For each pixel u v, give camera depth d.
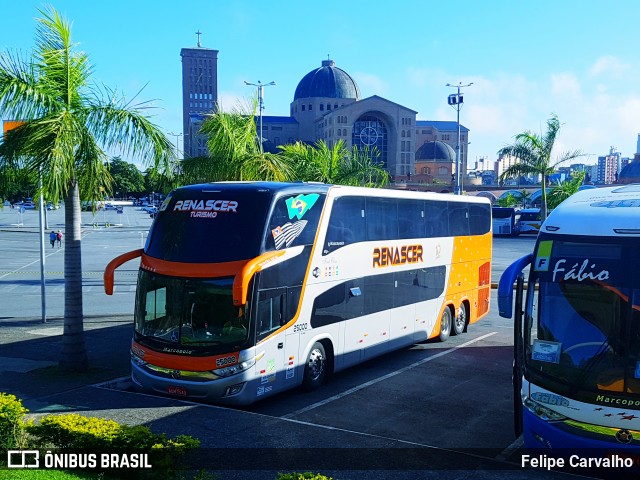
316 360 12.80
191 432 9.34
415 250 16.12
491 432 10.23
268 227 11.29
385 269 14.85
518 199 89.00
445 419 10.92
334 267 13.04
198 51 175.00
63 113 11.74
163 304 11.27
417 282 16.23
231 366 10.73
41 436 7.50
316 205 12.60
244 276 10.24
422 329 16.53
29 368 13.53
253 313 10.88
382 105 131.38
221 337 10.83
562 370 7.82
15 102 11.96
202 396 10.88
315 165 23.67
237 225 11.30
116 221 90.50
